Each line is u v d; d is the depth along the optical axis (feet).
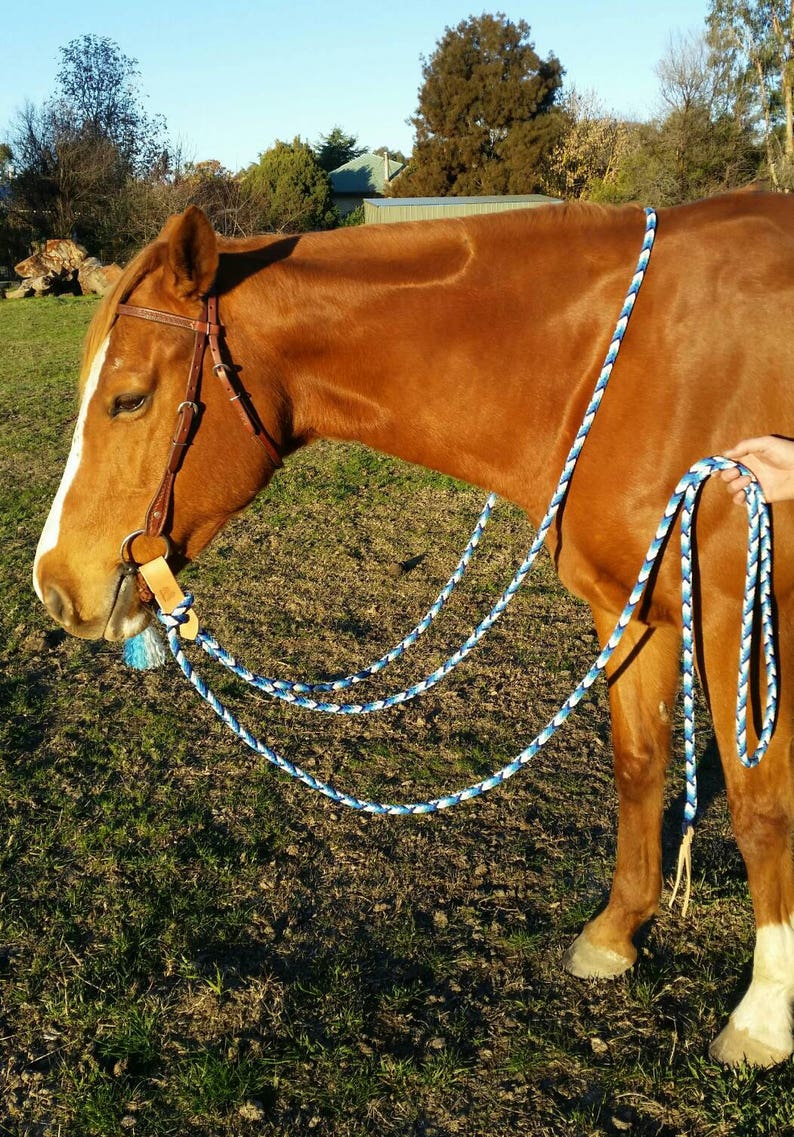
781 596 6.70
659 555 6.79
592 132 122.93
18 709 13.34
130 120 109.09
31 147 99.96
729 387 6.49
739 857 9.93
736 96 93.71
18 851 10.32
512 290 7.05
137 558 7.25
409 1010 8.09
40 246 98.07
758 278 6.50
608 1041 7.70
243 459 7.29
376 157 168.35
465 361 7.11
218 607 16.78
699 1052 7.52
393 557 18.92
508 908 9.36
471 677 14.06
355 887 9.75
